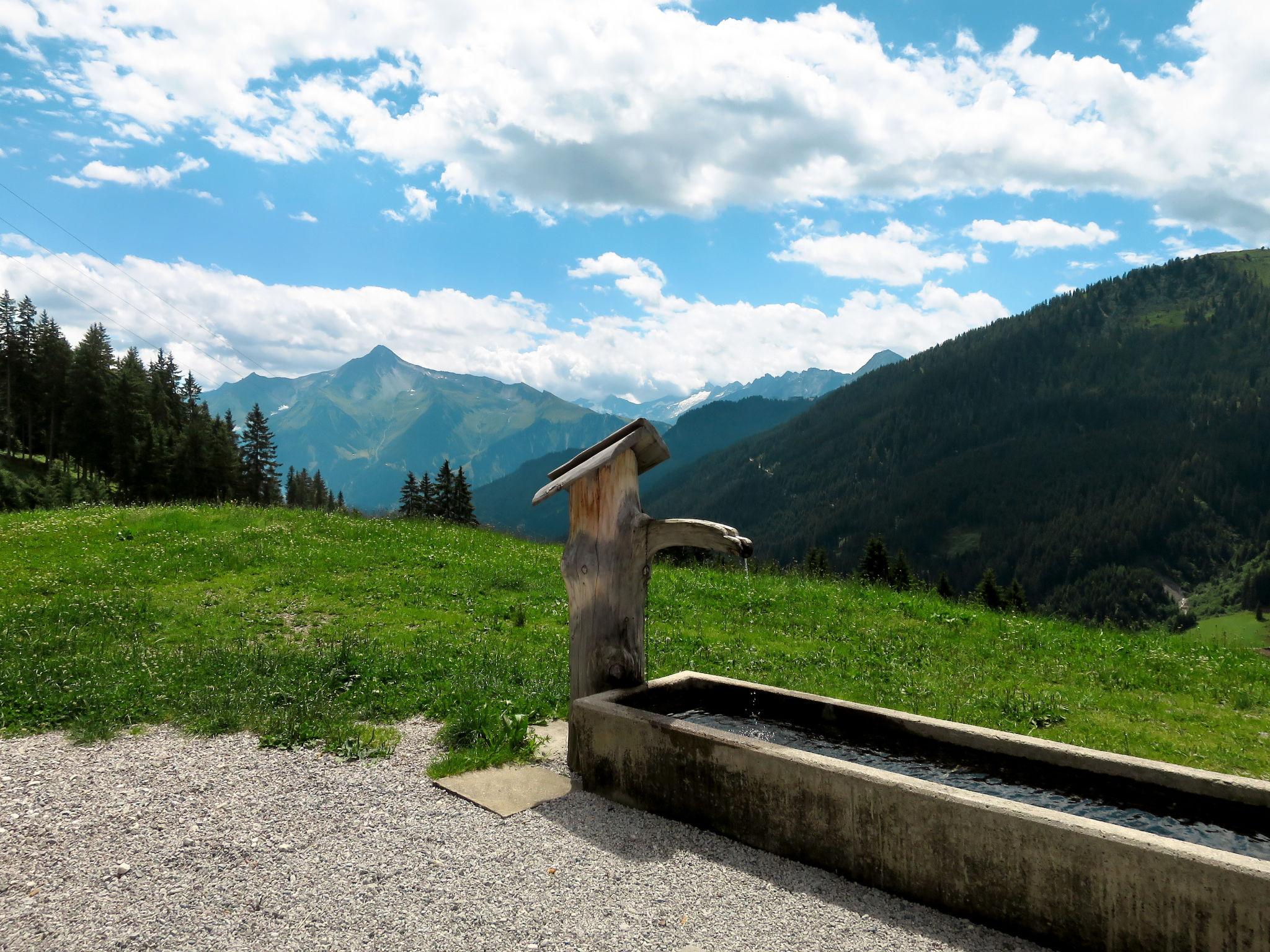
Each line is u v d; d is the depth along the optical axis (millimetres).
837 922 4281
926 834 4453
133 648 9656
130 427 83750
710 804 5410
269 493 96312
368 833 5281
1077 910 3953
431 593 13992
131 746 6820
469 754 6742
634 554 6668
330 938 4027
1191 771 4855
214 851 4969
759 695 6941
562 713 8164
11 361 85875
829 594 15781
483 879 4672
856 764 4887
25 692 7684
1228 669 11586
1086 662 11750
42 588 12672
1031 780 5391
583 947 3988
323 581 14172
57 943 3926
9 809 5457
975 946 4055
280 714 7535
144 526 17141
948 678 10609
